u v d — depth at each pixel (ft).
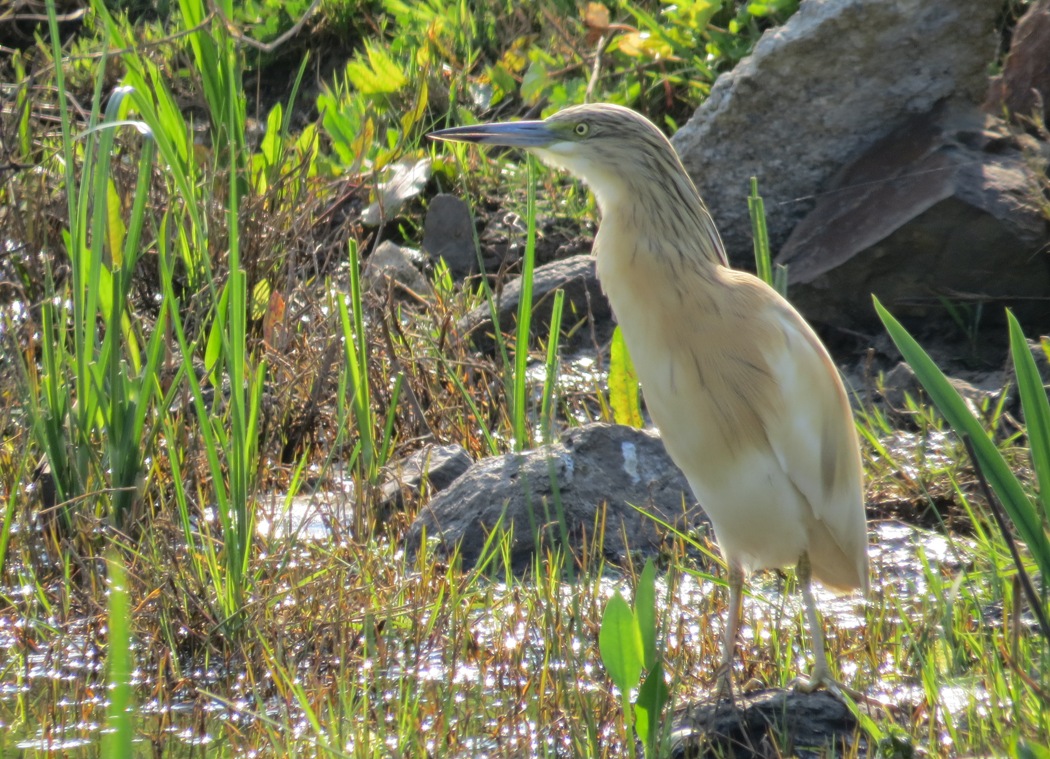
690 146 41.27
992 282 36.35
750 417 22.94
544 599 24.86
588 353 39.17
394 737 21.43
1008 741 18.33
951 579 27.02
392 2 56.24
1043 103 38.70
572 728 20.25
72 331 34.40
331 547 27.66
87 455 27.76
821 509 23.27
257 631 23.16
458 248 44.21
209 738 22.13
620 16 52.65
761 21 49.01
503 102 51.47
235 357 24.80
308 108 56.85
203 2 39.04
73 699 23.57
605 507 27.14
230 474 25.79
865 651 23.66
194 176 37.68
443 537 28.58
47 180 39.91
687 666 23.36
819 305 37.91
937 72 39.11
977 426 17.83
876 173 38.91
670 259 23.70
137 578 25.46
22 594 26.78
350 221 42.01
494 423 34.78
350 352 29.53
